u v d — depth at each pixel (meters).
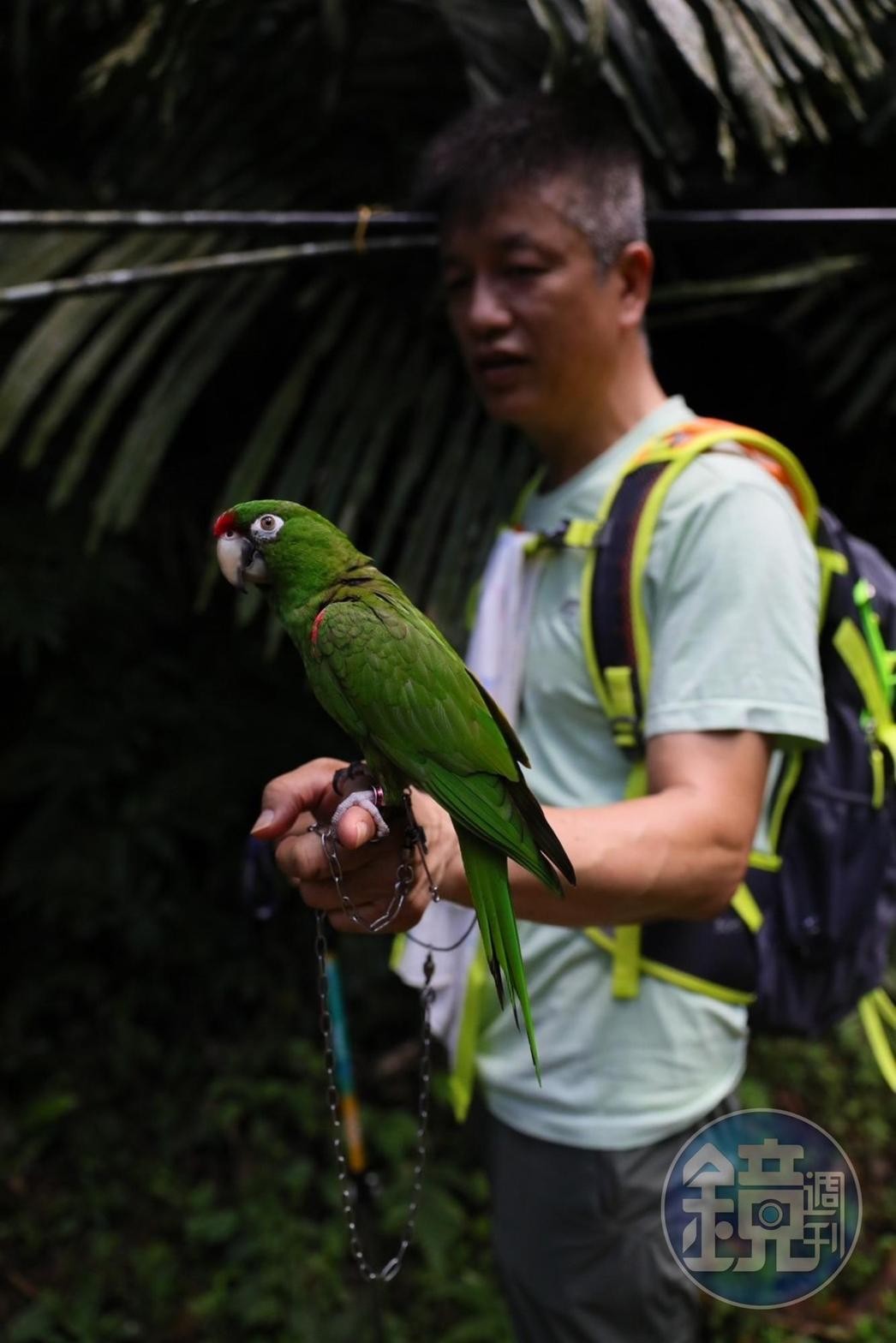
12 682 3.99
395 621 1.27
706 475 1.57
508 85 2.57
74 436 3.78
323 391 2.90
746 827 1.46
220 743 3.94
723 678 1.47
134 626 3.92
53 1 3.20
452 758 1.24
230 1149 3.53
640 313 1.83
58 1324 3.05
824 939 1.74
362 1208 2.21
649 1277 1.70
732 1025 1.72
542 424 1.84
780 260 3.28
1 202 3.46
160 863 4.00
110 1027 3.84
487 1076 1.81
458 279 1.87
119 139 3.31
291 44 3.04
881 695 1.78
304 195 3.15
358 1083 3.71
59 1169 3.51
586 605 1.63
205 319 2.82
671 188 2.23
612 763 1.68
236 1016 3.95
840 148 3.25
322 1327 2.99
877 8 2.34
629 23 2.18
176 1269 3.19
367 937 3.91
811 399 3.58
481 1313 3.01
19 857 3.75
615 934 1.67
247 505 1.37
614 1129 1.67
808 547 1.59
